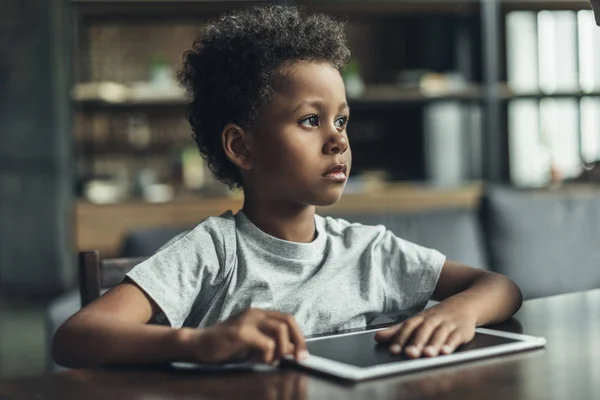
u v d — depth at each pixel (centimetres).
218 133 93
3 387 59
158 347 65
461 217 189
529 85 432
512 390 56
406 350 65
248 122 88
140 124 463
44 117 443
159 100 421
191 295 84
